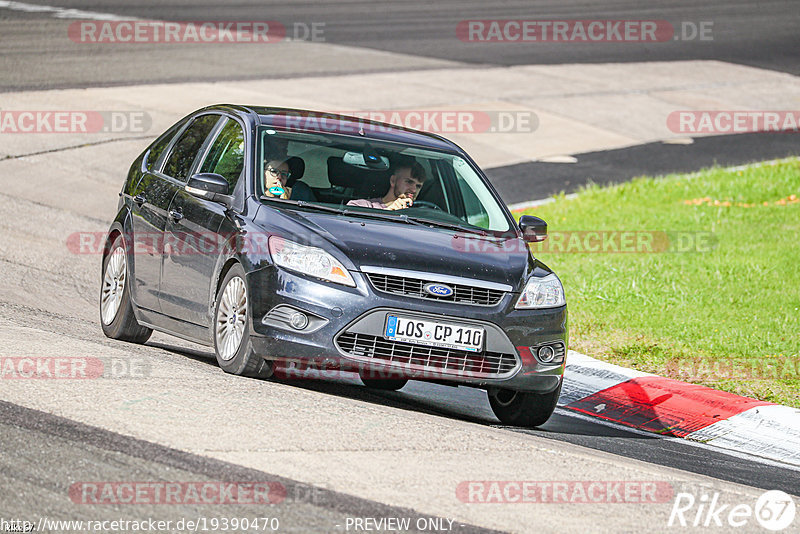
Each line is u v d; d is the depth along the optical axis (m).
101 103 70.62
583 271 43.97
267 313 24.20
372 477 18.80
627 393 30.41
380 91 81.94
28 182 54.53
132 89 75.12
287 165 27.28
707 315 38.09
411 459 19.97
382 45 101.38
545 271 26.64
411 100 80.25
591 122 80.12
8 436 19.09
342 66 90.00
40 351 25.11
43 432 19.42
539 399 26.17
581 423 28.33
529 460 20.84
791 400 30.41
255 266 24.56
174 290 27.81
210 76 81.81
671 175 65.38
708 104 88.94
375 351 24.16
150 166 31.56
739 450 27.30
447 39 106.81
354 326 23.98
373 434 21.17
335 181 27.42
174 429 20.09
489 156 69.00
